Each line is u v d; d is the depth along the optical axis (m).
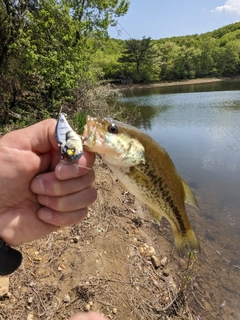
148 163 0.25
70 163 0.19
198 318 0.48
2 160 0.19
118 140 0.23
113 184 0.95
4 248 0.20
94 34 1.96
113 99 1.99
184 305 0.49
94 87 1.70
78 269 0.51
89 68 1.72
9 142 0.19
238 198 0.95
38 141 0.20
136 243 0.64
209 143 1.65
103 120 0.23
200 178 1.14
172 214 0.28
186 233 0.30
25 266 0.49
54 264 0.51
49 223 0.21
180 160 1.37
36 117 1.45
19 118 1.40
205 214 0.85
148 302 0.48
